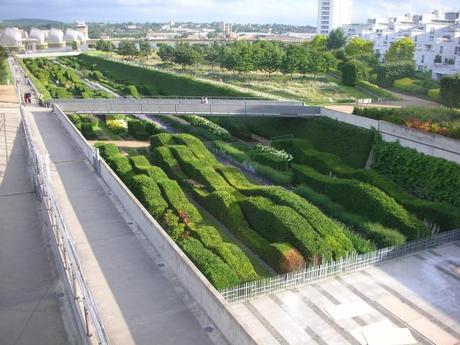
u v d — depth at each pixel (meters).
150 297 17.62
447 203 36.66
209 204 34.72
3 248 24.94
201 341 15.23
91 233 23.09
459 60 102.69
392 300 23.94
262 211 30.50
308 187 39.88
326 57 99.88
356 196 35.12
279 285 24.41
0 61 100.06
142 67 109.94
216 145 52.06
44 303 19.39
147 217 22.36
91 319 13.79
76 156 37.53
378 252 27.48
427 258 28.42
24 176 37.47
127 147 52.16
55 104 56.06
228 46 118.94
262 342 20.56
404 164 41.62
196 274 17.23
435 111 46.69
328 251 27.12
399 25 176.75
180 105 54.78
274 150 48.88
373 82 96.00
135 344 15.09
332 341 20.77
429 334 21.44
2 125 53.12
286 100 64.12
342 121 50.97
